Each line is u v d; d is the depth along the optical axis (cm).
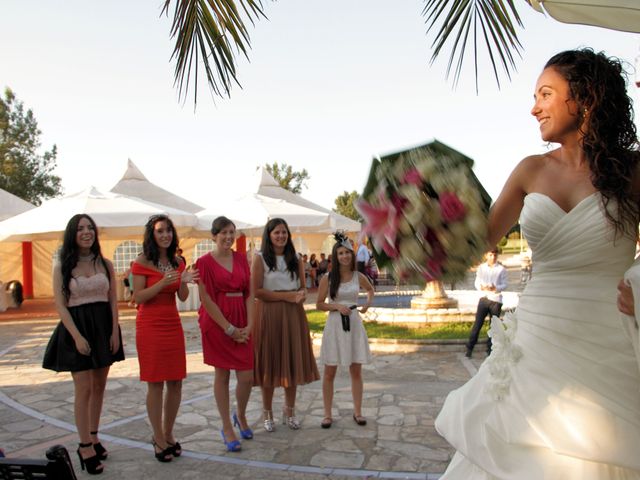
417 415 556
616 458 154
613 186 152
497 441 175
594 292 161
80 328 424
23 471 182
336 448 468
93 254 437
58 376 777
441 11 331
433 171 155
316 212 1631
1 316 1495
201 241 2225
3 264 2011
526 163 176
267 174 2284
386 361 838
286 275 504
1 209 1878
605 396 159
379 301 1692
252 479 411
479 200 156
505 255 4903
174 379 442
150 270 440
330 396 524
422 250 155
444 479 196
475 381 194
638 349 150
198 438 502
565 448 158
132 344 1022
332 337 516
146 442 494
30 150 3197
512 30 318
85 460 424
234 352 466
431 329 1059
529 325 174
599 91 156
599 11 185
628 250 160
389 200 156
